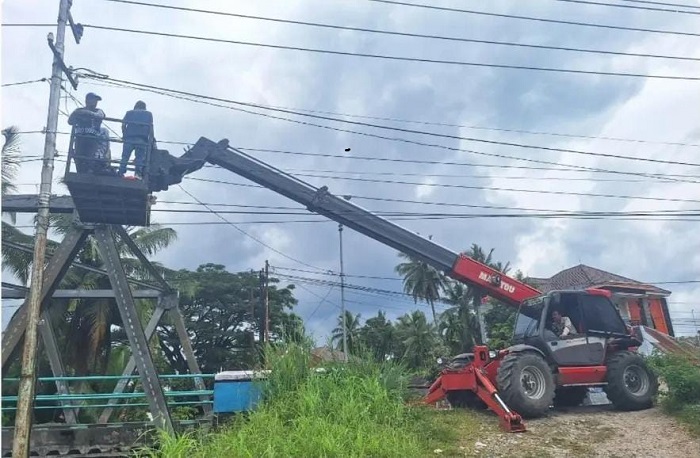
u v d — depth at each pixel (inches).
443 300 2091.5
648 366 508.4
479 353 487.5
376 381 428.5
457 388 473.4
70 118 414.0
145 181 422.3
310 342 476.7
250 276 1599.4
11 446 462.0
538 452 366.6
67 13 399.2
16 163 662.5
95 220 456.1
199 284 1391.5
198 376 501.4
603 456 360.5
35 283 367.9
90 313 849.5
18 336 435.2
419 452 351.3
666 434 403.2
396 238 531.2
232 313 1561.3
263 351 490.9
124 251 922.1
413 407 434.3
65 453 472.1
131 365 569.3
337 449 329.4
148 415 571.8
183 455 350.6
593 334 508.7
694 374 466.0
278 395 431.2
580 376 492.7
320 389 420.2
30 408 354.3
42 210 375.9
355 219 524.4
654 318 1419.8
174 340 1470.2
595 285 1370.6
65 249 459.2
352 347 518.3
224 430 398.3
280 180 512.1
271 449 326.6
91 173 414.9
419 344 1959.9
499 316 1964.8
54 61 390.3
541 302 517.3
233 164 500.7
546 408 453.4
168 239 970.7
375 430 369.7
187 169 485.4
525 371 462.9
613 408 509.0
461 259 540.7
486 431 414.6
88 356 843.4
